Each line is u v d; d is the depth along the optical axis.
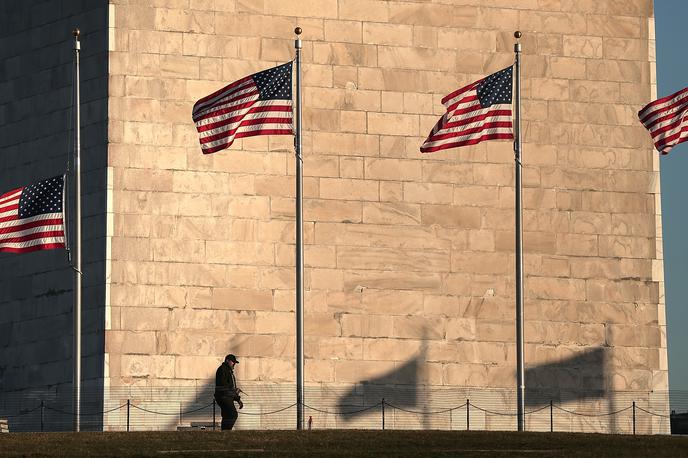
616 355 134.38
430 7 133.75
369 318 130.00
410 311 130.88
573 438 101.62
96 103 127.50
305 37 130.88
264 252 128.62
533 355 132.75
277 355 127.88
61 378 128.00
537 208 134.25
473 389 131.25
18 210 116.81
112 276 125.38
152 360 125.44
